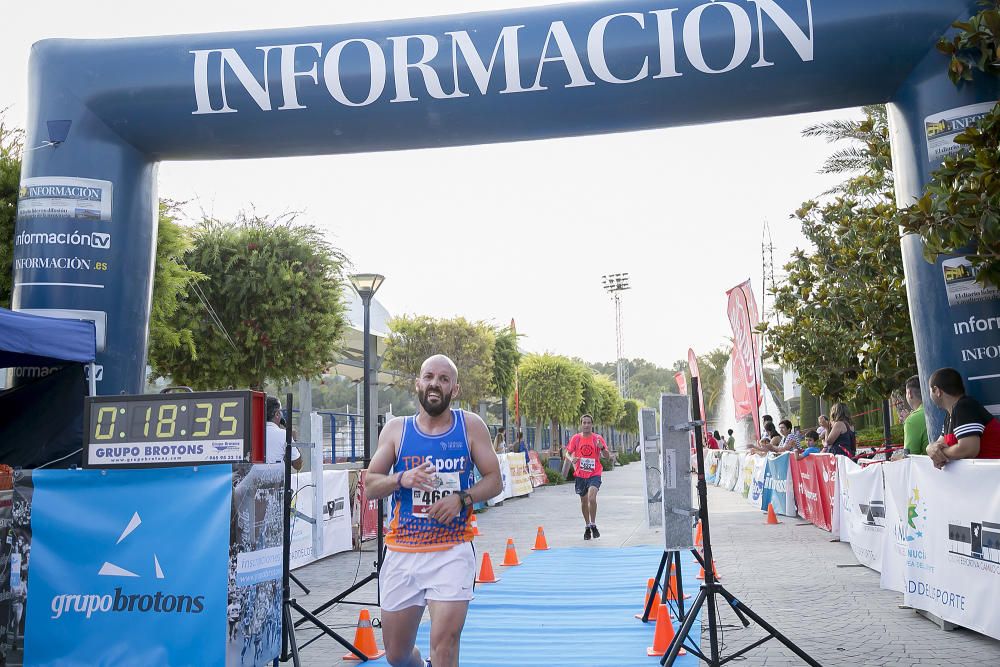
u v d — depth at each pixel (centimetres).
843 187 2186
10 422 736
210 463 482
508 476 2320
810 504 1437
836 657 549
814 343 1471
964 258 707
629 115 780
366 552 1181
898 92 760
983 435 597
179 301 1403
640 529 1462
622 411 6462
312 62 789
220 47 805
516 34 773
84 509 483
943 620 615
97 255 801
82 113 812
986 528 549
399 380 3225
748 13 744
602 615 707
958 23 679
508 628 661
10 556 488
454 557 401
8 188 993
